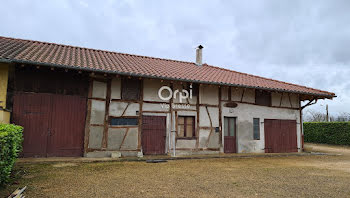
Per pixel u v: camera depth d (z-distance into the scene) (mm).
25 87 7188
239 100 10555
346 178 5816
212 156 8961
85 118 7844
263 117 11031
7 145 4113
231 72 12867
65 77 7711
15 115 6988
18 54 7086
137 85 8766
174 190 4395
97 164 6754
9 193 3828
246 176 5762
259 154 10141
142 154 8438
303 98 12359
